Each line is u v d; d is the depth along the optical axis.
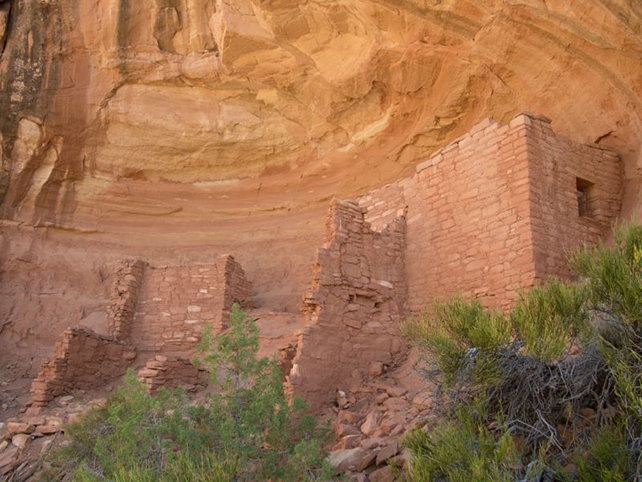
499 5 10.79
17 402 12.35
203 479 4.75
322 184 18.36
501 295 8.76
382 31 12.85
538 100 12.18
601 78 10.76
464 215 9.77
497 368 4.77
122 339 13.07
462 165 10.06
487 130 9.73
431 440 4.79
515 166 9.09
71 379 11.24
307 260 17.59
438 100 14.02
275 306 16.59
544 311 4.89
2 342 16.27
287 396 8.10
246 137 18.88
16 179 18.12
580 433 4.52
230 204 19.25
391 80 14.22
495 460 4.04
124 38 18.27
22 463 8.45
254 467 5.50
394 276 10.34
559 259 8.75
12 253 17.81
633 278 4.53
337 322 9.15
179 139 19.06
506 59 11.86
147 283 13.83
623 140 10.59
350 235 9.93
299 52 14.91
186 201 19.47
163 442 5.83
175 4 18.39
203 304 13.41
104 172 19.16
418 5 11.59
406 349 9.56
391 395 8.16
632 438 4.00
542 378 4.77
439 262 9.98
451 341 5.04
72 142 18.59
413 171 16.08
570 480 3.98
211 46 18.23
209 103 18.88
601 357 4.66
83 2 18.14
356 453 6.21
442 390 5.36
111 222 19.23
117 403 7.35
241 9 15.27
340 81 14.87
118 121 18.78
